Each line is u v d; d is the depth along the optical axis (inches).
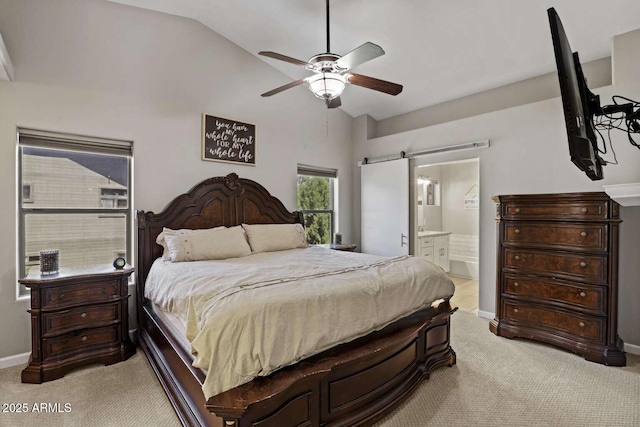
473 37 119.3
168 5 123.3
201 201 135.0
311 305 66.1
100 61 113.9
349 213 201.9
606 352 100.7
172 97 130.4
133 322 122.0
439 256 220.1
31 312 90.8
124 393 85.8
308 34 132.1
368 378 72.8
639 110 77.2
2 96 97.1
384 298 80.2
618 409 78.6
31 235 106.5
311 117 180.7
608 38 111.9
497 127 140.8
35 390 86.9
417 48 130.5
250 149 154.1
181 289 77.8
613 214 100.0
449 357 99.7
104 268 108.2
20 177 104.3
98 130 113.2
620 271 112.5
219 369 54.8
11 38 97.9
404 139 177.0
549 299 113.4
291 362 61.4
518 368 99.3
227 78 146.3
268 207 156.3
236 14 127.2
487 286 145.3
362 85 96.7
